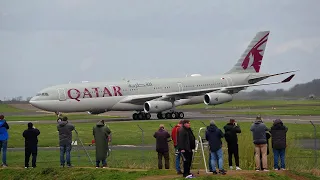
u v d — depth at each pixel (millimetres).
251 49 148125
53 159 63812
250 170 49344
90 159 61469
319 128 95875
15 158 65750
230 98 129750
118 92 123812
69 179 49250
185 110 178250
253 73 148625
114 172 49031
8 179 52312
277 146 48688
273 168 52469
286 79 133375
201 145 48625
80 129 100562
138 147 74500
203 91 128250
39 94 115000
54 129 102938
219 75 144125
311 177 47344
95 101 119938
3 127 56000
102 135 51875
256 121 48406
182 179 43406
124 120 126438
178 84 135750
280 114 141000
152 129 98875
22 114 186125
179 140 43969
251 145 55125
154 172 48188
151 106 121250
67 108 116562
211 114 148000
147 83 130625
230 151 48812
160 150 50250
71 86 117750
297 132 88625
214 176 43969
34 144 54188
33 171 52469
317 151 66375
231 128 48562
